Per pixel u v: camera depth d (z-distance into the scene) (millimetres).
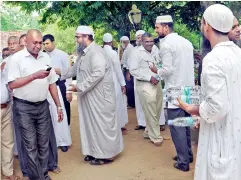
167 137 6984
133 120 8836
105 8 11336
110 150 5633
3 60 5160
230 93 2557
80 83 5430
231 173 2611
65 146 6438
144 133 7070
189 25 12188
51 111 6262
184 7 11844
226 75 2533
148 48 6324
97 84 5434
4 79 4859
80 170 5488
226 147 2615
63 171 5473
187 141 5391
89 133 5645
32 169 4488
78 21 11602
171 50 4711
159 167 5441
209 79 2541
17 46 5242
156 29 4965
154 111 6441
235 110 2602
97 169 5504
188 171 5203
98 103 5488
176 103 3119
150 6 11922
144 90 6359
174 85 4785
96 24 11719
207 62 2600
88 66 5383
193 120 3025
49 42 6418
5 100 4875
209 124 2703
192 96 3023
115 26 12484
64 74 5773
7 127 5043
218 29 2658
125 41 10438
